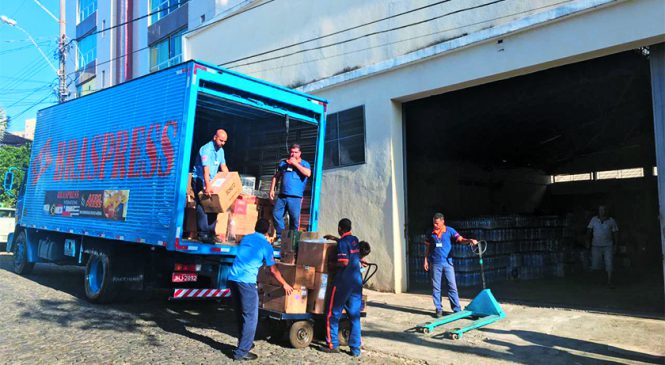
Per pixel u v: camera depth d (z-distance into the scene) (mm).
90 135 9180
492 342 6297
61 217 9859
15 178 13469
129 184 7781
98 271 8656
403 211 10375
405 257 10305
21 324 7039
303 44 12797
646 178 18531
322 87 11836
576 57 7734
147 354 5660
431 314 8016
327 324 5926
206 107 8172
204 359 5492
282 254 6445
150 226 7098
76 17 31250
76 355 5609
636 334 6414
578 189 20328
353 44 11367
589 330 6695
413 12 10039
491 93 10336
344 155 11320
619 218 19297
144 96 7734
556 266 12484
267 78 13969
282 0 13555
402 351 5977
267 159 9164
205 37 16703
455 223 11398
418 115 11797
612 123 12617
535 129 13172
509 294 9633
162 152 7137
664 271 7008
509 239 11781
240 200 7391
